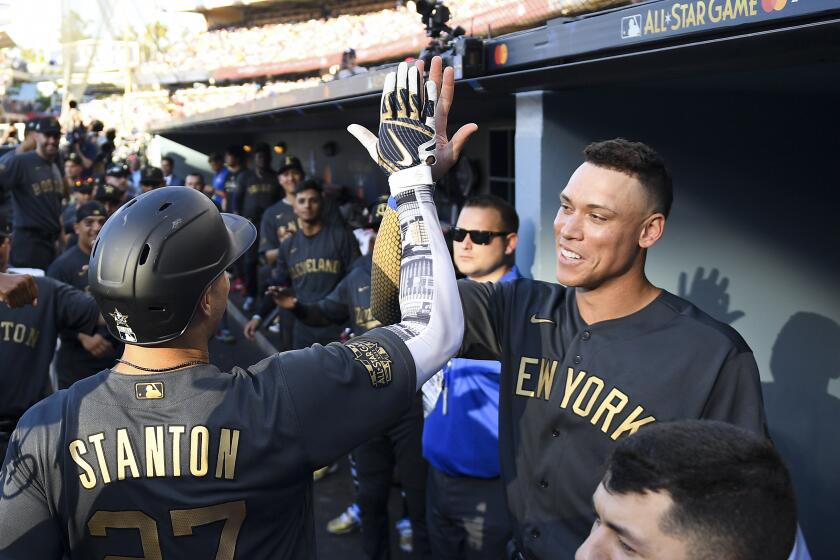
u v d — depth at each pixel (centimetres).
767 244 358
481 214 303
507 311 188
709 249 352
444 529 282
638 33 214
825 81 293
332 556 398
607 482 88
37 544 131
